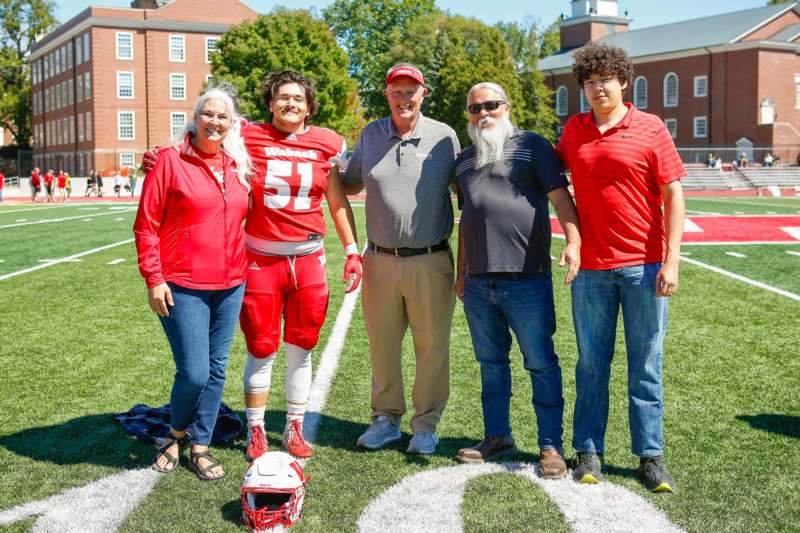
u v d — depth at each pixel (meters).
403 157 4.22
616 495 3.69
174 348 3.86
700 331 7.36
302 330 4.26
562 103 70.44
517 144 3.94
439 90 52.84
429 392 4.36
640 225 3.69
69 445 4.38
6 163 70.19
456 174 4.17
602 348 3.87
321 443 4.45
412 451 4.28
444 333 4.36
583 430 3.93
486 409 4.21
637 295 3.71
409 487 3.80
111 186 49.50
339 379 5.78
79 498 3.66
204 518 3.45
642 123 3.66
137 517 3.46
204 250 3.80
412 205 4.21
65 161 64.81
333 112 46.75
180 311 3.80
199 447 3.99
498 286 3.98
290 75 4.06
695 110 60.38
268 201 4.10
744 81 57.06
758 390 5.46
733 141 57.88
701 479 3.88
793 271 11.23
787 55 57.25
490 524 3.39
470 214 4.01
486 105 3.90
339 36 66.94
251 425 4.23
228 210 3.87
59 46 64.31
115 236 17.09
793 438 4.48
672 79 62.03
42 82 70.06
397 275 4.28
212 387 3.99
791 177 46.97
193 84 57.44
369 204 4.33
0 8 69.12
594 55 3.61
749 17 59.69
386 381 4.44
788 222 19.94
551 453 3.98
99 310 8.49
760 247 14.30
